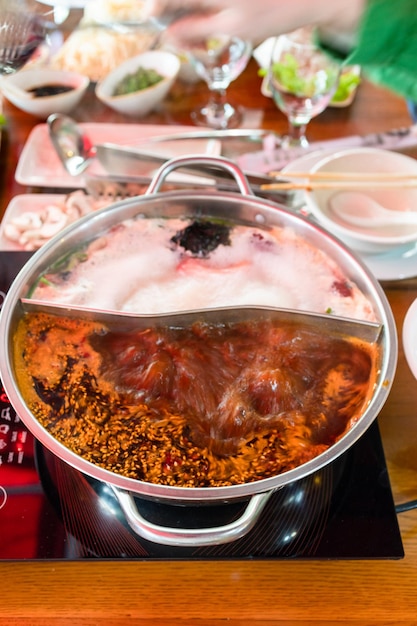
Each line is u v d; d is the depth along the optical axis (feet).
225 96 3.09
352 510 1.83
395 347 1.83
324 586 1.79
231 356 1.93
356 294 2.03
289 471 1.61
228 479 1.72
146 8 1.99
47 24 2.52
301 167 2.62
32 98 2.86
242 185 2.15
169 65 3.04
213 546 1.77
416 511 1.91
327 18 1.91
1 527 1.79
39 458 1.90
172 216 2.19
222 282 2.07
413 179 2.42
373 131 2.93
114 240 2.13
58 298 2.01
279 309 1.93
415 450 2.01
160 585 1.78
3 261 2.29
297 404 1.85
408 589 1.79
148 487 1.60
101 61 3.06
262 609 1.76
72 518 1.81
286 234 2.16
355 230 2.41
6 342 1.82
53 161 2.77
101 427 1.80
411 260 2.40
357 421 1.72
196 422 1.81
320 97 2.72
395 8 1.82
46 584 1.77
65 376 1.89
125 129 2.87
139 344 1.95
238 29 1.91
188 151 2.77
